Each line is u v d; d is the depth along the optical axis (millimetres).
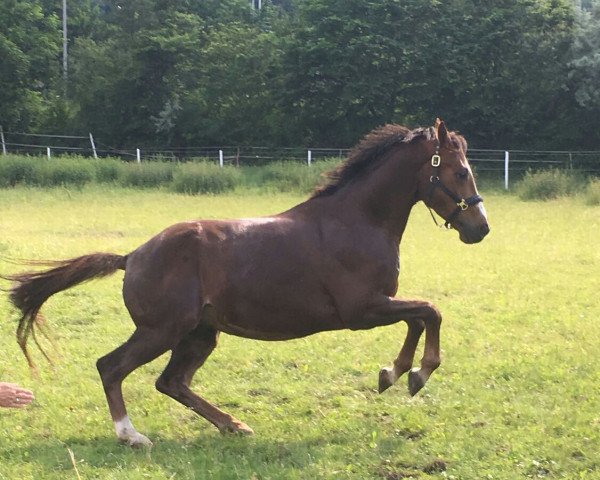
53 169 27594
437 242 15086
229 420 5918
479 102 36125
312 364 7484
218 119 41344
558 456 5289
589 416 6012
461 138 6059
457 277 11578
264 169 29406
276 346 8055
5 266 11828
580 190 24922
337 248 5727
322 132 39500
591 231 16672
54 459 5363
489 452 5387
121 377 5645
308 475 5090
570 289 10789
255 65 41375
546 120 36906
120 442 5625
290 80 38219
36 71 42781
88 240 14555
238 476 5039
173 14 45531
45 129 42875
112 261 5824
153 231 16328
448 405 6328
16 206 21094
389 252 5859
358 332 8570
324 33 37281
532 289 10781
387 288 5812
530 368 7199
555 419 5949
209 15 51938
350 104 37281
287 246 5699
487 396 6523
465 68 36250
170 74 42531
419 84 36344
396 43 36031
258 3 70750
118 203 22094
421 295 10492
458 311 9500
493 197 25188
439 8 37562
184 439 5832
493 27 36719
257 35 44094
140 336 5645
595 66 33844
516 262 12891
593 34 34594
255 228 5770
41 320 6070
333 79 37812
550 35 36406
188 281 5590
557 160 33719
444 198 5969
